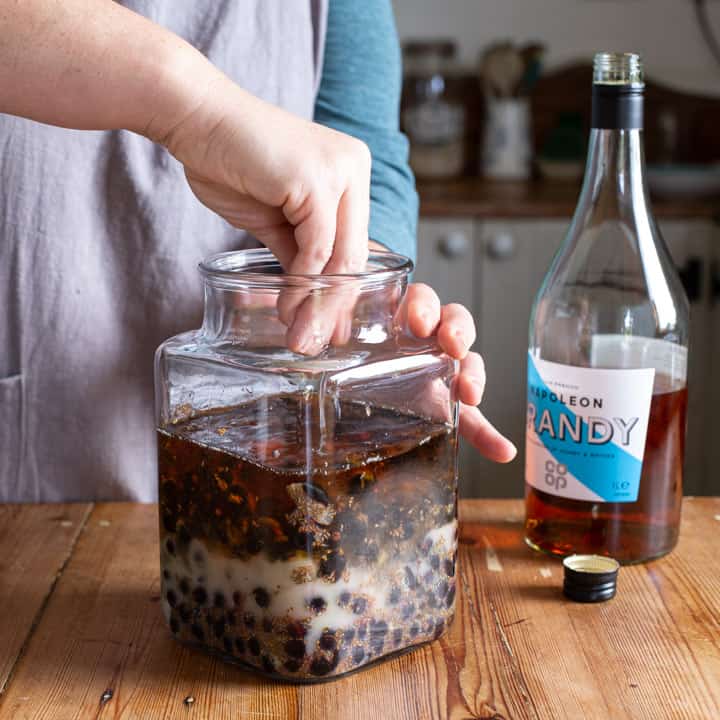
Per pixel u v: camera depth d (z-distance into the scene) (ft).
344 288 2.19
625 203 2.81
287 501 2.07
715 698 2.12
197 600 2.27
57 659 2.29
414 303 2.39
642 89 2.78
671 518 2.77
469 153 8.88
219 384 2.14
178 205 3.34
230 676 2.22
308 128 2.22
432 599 2.29
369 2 3.61
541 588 2.61
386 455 2.14
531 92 8.70
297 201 2.20
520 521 3.05
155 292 3.40
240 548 2.15
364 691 2.15
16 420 3.46
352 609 2.15
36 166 3.24
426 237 7.27
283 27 3.36
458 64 8.79
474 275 7.33
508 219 7.24
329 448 2.06
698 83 8.71
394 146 3.59
